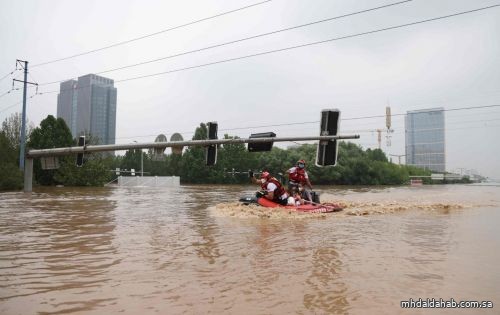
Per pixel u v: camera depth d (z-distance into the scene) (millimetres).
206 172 62375
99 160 40844
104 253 6512
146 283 4801
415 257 6145
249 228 9375
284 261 5895
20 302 4133
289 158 62562
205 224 10117
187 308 3949
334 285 4688
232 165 61938
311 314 3781
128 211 13703
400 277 5023
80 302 4133
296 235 8297
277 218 11344
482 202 18547
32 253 6520
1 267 5590
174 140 17578
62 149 22125
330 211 12930
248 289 4551
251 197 14258
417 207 15281
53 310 3902
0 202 17719
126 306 4012
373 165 65500
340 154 64062
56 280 4938
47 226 9789
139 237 8086
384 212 13352
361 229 9195
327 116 14836
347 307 3965
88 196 22422
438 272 5258
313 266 5590
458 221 10820
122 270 5410
